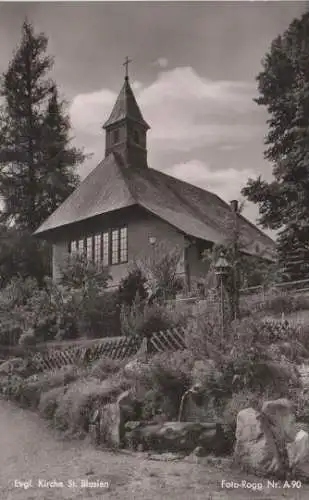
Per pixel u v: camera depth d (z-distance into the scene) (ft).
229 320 37.45
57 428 36.40
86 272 72.08
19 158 126.72
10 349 60.08
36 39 130.00
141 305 56.03
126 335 46.47
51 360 50.70
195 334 36.09
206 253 64.03
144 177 114.52
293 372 31.58
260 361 31.65
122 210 97.66
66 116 134.31
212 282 58.65
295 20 74.84
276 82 77.15
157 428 30.14
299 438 24.91
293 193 70.64
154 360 36.17
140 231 96.07
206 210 120.47
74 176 132.36
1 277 115.55
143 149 120.78
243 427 26.45
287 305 52.21
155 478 24.80
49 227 108.68
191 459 27.45
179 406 31.91
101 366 41.93
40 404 40.83
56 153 130.41
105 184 108.68
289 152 74.95
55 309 66.33
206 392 30.89
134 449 30.35
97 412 33.81
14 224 125.29
